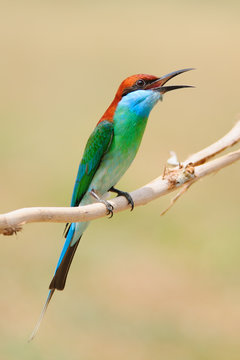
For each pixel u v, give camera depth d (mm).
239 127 5285
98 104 20469
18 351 8125
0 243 11305
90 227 12008
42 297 9453
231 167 14914
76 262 10781
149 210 12828
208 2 40562
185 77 23688
